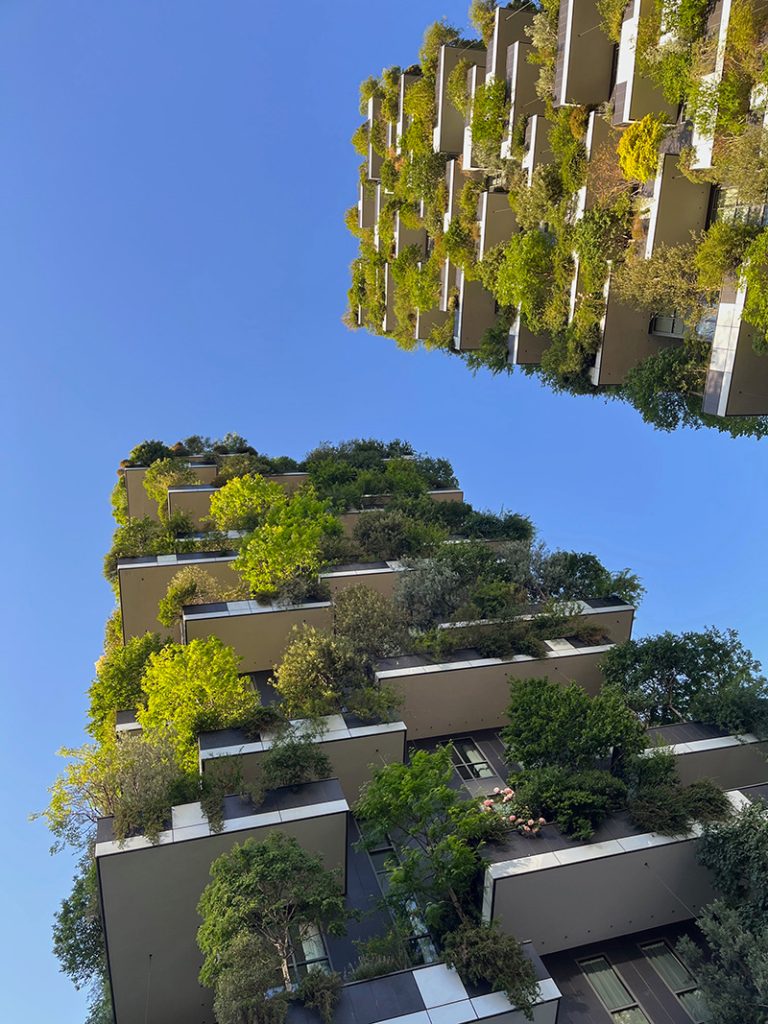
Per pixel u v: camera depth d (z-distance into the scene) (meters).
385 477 41.34
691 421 18.72
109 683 27.59
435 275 32.22
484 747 24.17
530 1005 13.11
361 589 26.86
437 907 15.36
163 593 31.64
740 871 15.59
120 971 16.64
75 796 20.09
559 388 23.64
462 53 28.62
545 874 15.47
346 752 20.41
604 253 20.12
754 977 13.06
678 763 19.59
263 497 35.75
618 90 18.91
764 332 15.55
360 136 39.75
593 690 25.16
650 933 17.70
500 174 26.25
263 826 16.73
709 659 23.36
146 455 47.19
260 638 27.03
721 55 15.39
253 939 13.09
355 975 14.45
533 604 27.72
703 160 16.28
